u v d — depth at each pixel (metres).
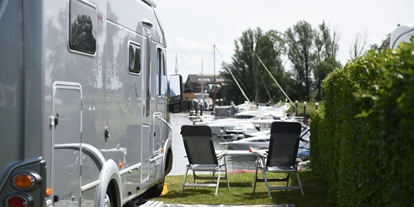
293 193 11.01
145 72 9.12
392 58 4.03
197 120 49.62
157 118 9.99
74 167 6.10
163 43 10.55
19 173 5.35
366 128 4.74
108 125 7.25
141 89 8.88
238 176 13.77
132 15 8.46
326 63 69.75
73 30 6.12
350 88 6.23
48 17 5.55
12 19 5.41
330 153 9.48
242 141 24.50
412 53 3.65
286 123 10.59
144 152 9.05
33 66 5.39
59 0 5.80
